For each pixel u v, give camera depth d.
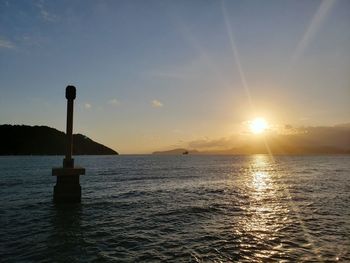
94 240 13.76
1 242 13.34
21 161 133.00
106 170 71.81
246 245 12.86
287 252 11.88
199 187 36.03
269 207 22.28
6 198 26.08
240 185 38.59
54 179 44.69
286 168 86.44
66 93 22.72
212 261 10.93
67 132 22.73
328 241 13.41
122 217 18.81
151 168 82.69
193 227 16.19
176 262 10.85
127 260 11.09
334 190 32.91
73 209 21.28
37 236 14.38
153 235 14.61
